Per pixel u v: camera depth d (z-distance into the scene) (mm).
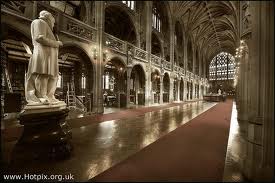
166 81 26203
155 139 5754
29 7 8000
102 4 12422
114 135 6293
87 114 11055
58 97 15305
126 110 13922
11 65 15086
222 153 4426
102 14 12414
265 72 2691
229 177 3156
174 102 24453
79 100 14414
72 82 18812
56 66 4695
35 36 4180
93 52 11625
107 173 3400
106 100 18438
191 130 7027
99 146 5074
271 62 2674
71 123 8430
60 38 9430
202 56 47625
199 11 29219
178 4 24938
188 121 9086
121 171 3469
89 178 3230
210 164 3754
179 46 30891
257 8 2939
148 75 18422
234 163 3785
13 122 7719
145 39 18812
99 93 12008
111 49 13242
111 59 14227
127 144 5246
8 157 4004
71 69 19062
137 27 17969
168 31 24641
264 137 2633
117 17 19562
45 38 4195
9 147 4758
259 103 2945
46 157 4074
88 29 11391
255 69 3025
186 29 30703
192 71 36594
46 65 4355
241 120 9281
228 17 30000
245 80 8648
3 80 9969
